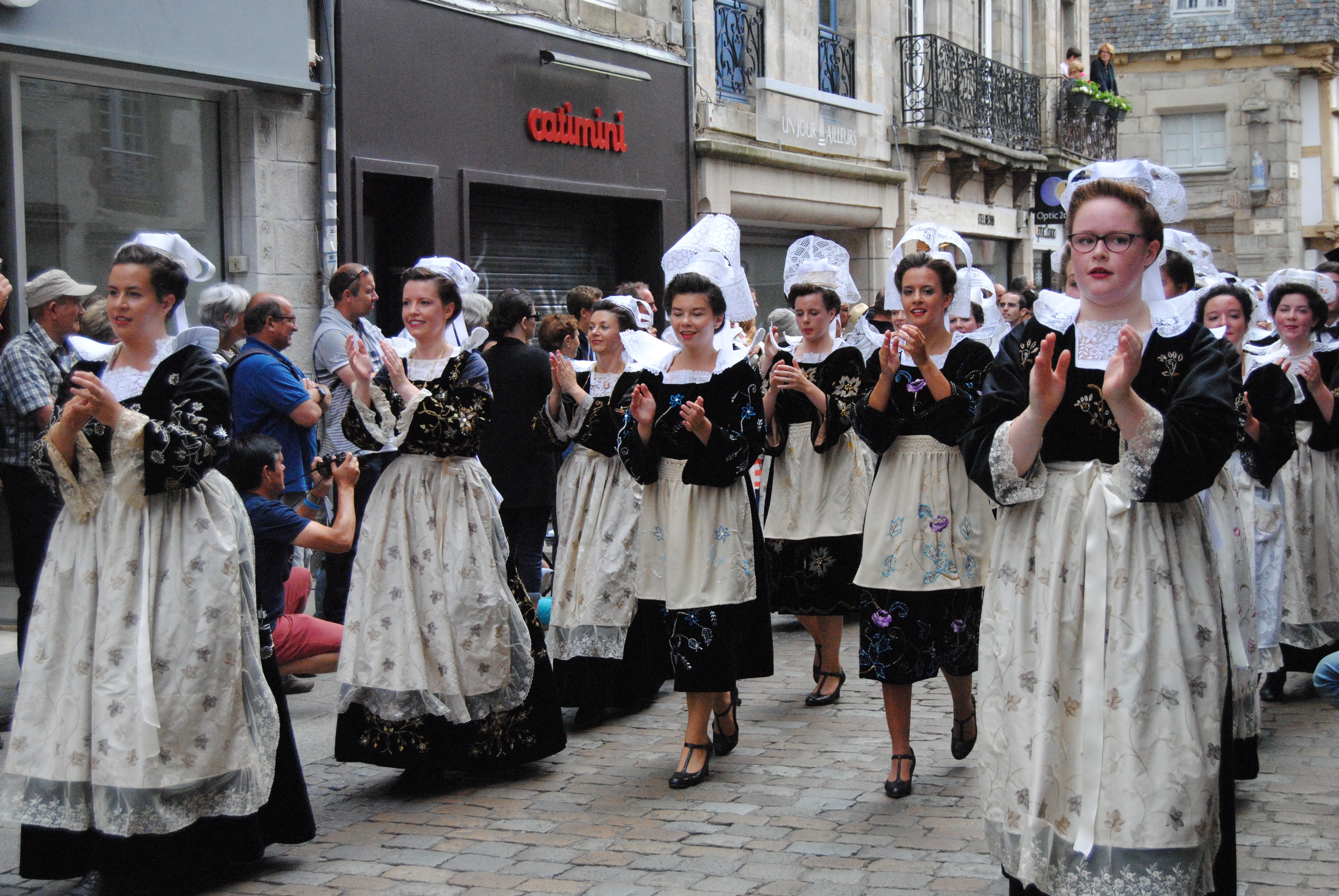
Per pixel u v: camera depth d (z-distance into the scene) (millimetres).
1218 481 4828
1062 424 3408
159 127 8320
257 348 6984
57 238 7801
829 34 15781
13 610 7645
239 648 4090
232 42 8266
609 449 6137
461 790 5191
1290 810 4742
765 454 6504
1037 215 20609
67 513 4066
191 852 4062
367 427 5066
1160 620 3268
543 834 4645
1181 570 3312
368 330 7867
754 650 5340
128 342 4141
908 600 5016
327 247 9117
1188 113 32562
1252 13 31734
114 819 3887
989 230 19422
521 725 5285
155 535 3996
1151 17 32406
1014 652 3414
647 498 5383
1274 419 5332
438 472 5102
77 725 3932
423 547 5047
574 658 6094
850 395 6047
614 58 12031
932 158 17109
